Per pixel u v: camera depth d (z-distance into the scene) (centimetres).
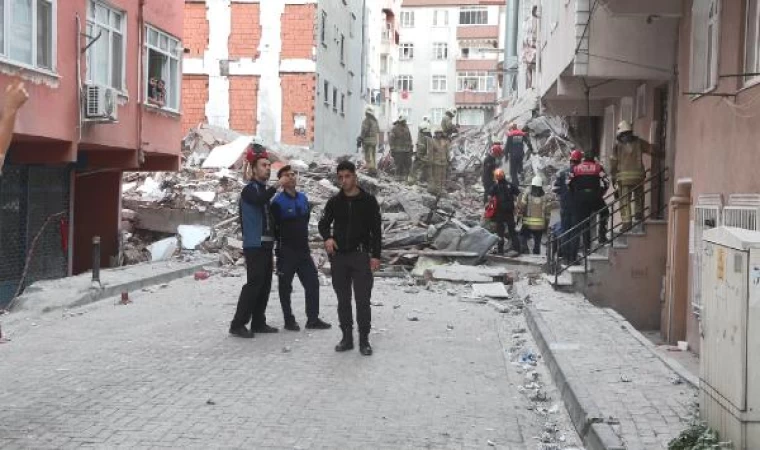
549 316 1159
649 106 1672
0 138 502
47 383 783
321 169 2750
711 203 1161
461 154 3519
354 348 977
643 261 1495
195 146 2941
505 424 681
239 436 622
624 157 1550
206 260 1892
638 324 1497
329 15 3628
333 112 3806
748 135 1018
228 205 2252
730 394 525
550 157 3006
